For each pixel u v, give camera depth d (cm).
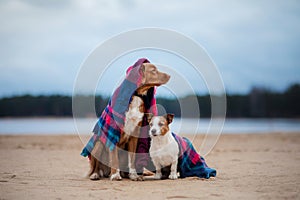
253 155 1577
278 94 6378
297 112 6334
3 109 5522
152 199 719
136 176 952
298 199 709
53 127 3644
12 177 982
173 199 719
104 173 997
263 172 1053
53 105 5512
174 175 954
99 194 768
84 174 1029
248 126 4109
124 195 757
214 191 781
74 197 741
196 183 877
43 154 1611
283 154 1602
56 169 1151
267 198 716
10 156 1508
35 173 1061
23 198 736
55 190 811
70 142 2177
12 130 3195
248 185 845
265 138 2481
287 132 2992
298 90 6344
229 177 969
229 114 6269
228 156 1551
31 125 4009
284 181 893
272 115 6331
